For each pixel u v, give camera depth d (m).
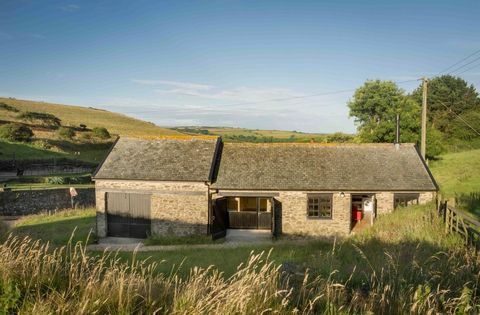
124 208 23.02
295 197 22.69
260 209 24.45
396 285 6.34
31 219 26.84
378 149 25.61
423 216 14.72
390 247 10.82
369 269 7.85
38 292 4.57
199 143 25.53
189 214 22.34
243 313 4.54
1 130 53.56
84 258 5.66
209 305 4.79
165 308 4.78
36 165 44.81
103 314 4.59
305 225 22.72
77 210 29.59
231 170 23.73
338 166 24.08
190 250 17.97
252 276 5.39
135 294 4.91
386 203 22.72
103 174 22.88
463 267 7.10
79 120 84.94
